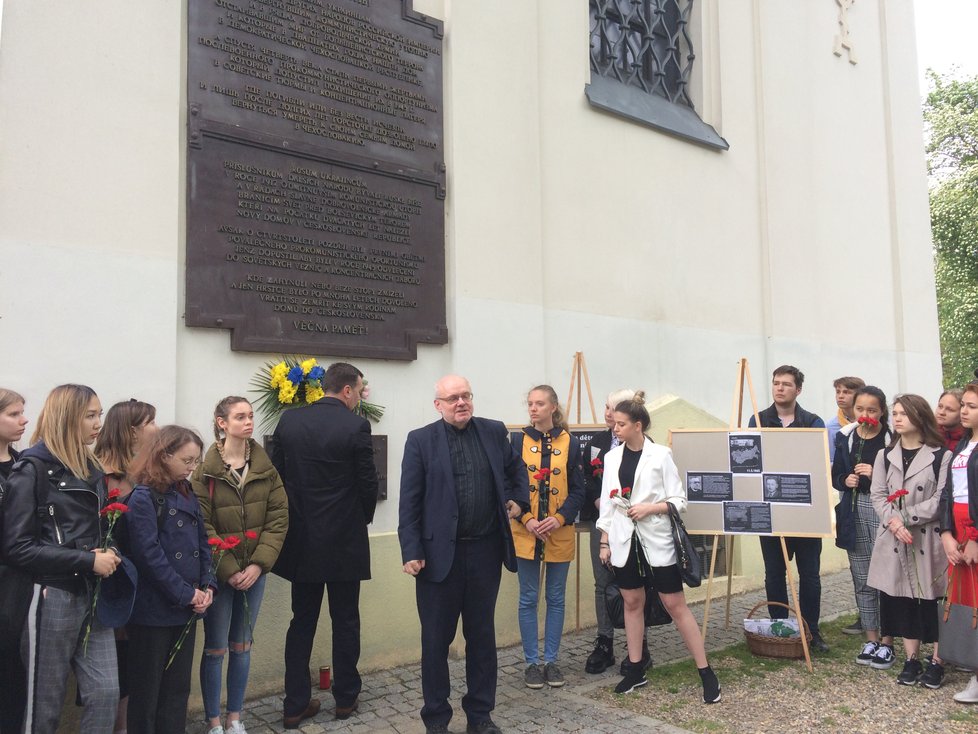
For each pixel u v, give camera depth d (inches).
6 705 122.3
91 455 133.5
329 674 195.8
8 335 155.7
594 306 273.9
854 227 391.2
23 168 159.2
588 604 255.9
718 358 317.1
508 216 245.3
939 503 184.2
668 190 304.3
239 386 188.4
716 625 250.8
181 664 139.7
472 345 232.4
